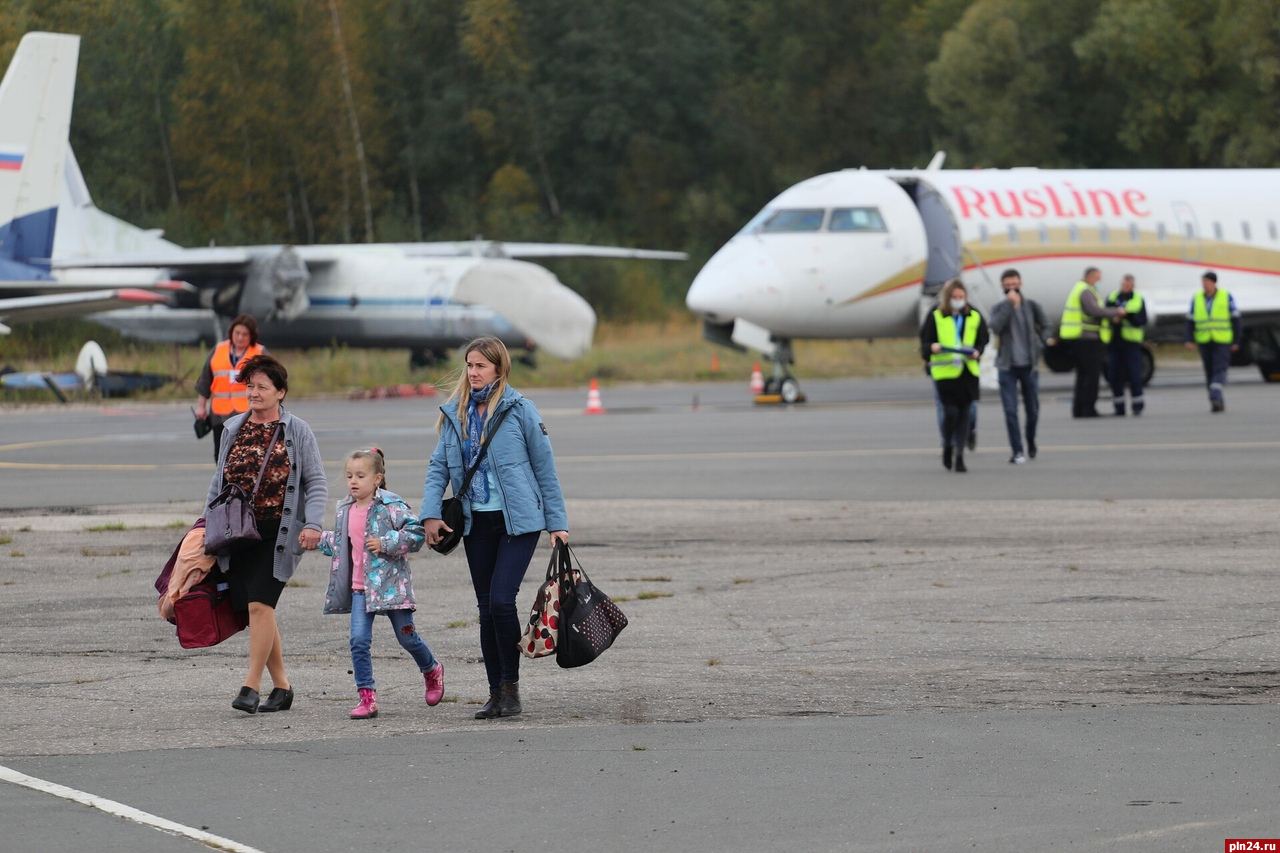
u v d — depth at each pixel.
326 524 54.62
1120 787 20.83
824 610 35.19
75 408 122.50
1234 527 47.47
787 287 107.88
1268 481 59.09
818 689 27.36
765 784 21.31
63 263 145.38
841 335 112.38
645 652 30.98
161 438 90.69
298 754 23.45
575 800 20.70
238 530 25.73
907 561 42.19
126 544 47.53
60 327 181.88
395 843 18.89
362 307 156.12
